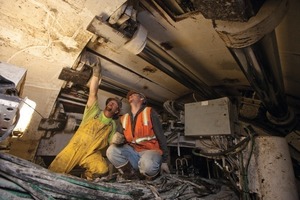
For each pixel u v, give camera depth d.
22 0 1.53
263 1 1.30
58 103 2.56
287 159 1.75
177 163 2.69
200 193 1.87
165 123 2.75
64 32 1.77
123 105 3.26
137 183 1.66
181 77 2.81
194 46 2.50
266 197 1.69
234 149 1.90
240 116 3.34
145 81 3.13
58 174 1.10
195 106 2.31
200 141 2.34
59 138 2.70
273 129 3.18
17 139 2.33
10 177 0.92
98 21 1.71
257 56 1.54
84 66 2.23
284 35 1.85
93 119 2.28
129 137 2.11
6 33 1.68
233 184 1.93
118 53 2.41
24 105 1.27
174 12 1.99
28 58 1.88
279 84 2.05
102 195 1.24
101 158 2.22
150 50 2.34
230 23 1.36
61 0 1.55
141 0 1.85
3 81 0.91
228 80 3.40
